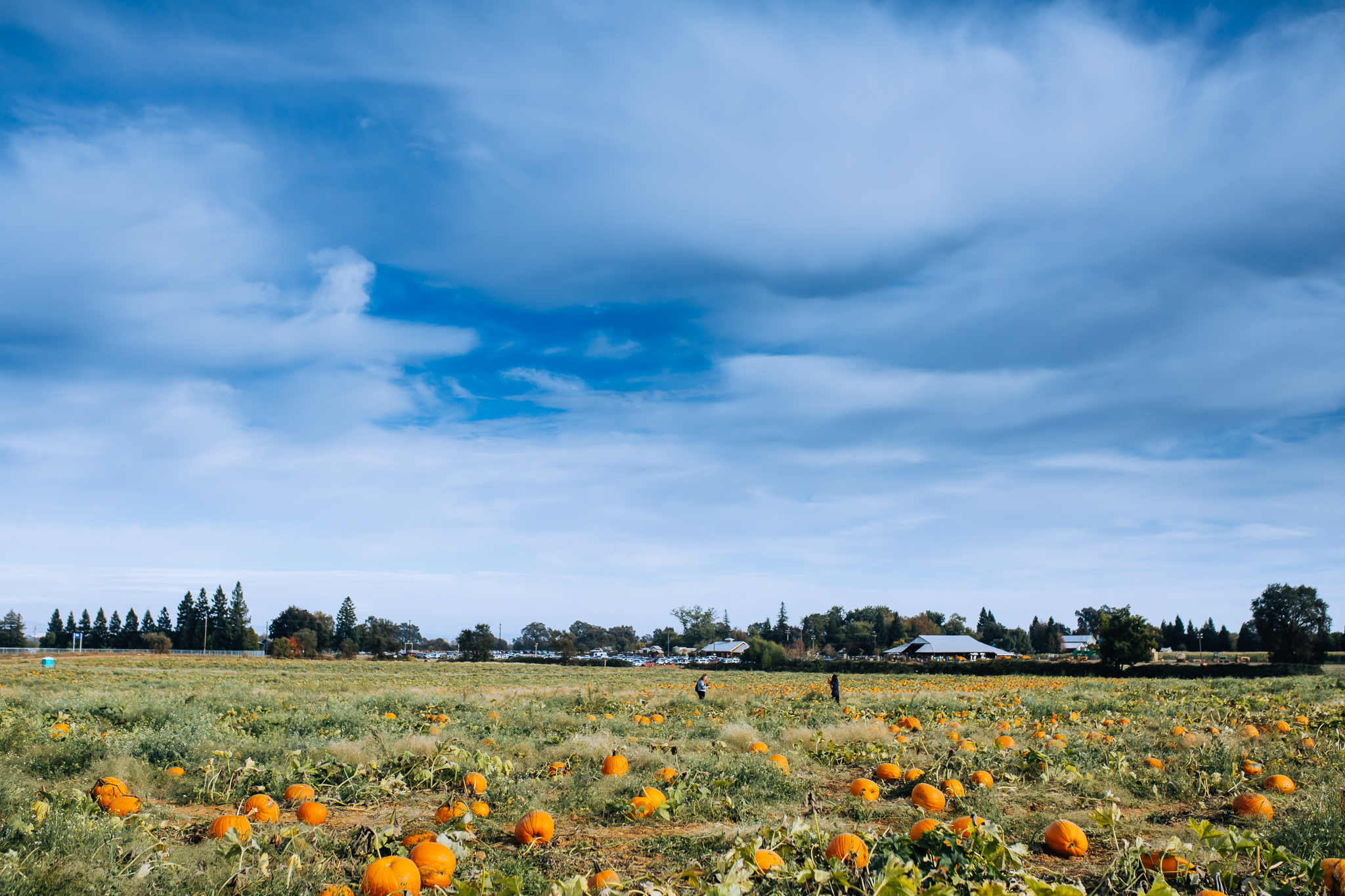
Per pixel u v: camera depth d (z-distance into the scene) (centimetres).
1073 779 1004
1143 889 608
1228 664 5291
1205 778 970
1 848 626
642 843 753
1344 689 2861
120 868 602
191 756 1091
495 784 961
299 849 677
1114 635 5188
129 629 13600
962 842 612
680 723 1809
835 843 624
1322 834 664
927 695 2728
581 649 18700
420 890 588
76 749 1069
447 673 5622
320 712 1789
